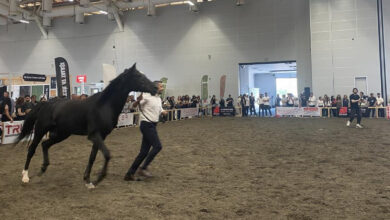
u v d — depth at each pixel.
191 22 22.73
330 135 8.91
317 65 19.02
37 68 26.16
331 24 18.73
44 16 24.56
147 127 4.20
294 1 20.38
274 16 20.84
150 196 3.56
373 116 16.58
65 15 24.33
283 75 32.91
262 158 5.84
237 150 6.80
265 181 4.18
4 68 27.09
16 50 26.75
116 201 3.39
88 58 24.94
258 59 21.25
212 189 3.84
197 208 3.13
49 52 25.84
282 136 9.01
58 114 4.04
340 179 4.18
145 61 23.77
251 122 14.65
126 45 24.11
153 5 22.16
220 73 22.11
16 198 3.54
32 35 26.28
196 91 22.66
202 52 22.50
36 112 4.40
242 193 3.64
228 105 20.70
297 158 5.75
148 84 3.97
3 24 26.64
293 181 4.14
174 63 23.14
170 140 8.63
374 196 3.41
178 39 23.03
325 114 17.62
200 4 22.48
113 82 3.93
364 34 18.09
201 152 6.62
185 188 3.90
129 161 5.79
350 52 18.38
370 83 18.00
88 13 24.77
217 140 8.48
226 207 3.15
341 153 6.09
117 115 4.03
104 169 3.62
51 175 4.68
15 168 5.27
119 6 22.91
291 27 20.47
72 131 4.06
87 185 3.90
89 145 8.09
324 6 18.86
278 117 18.38
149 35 23.66
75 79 25.30
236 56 21.73
